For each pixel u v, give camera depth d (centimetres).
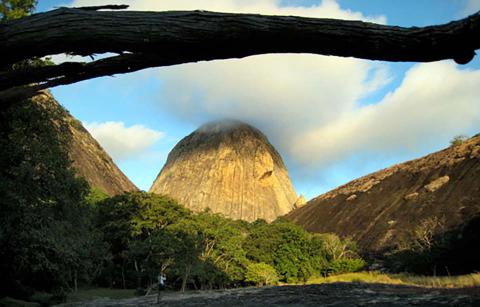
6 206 1820
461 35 246
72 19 288
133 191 7219
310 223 12431
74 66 313
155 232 6506
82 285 5722
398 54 263
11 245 2114
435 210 8250
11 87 322
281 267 6969
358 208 11162
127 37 283
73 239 2506
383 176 12256
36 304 2914
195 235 5781
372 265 7406
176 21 281
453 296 1609
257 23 271
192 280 5819
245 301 2292
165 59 298
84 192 2459
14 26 289
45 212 2133
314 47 274
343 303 1766
